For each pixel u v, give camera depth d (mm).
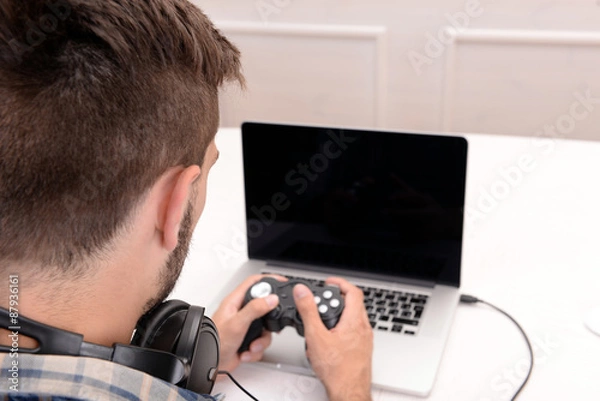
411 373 867
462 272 1098
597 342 915
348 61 2342
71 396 459
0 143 451
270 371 896
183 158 542
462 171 1014
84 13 470
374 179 1064
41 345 479
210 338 699
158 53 502
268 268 1133
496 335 941
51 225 474
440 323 960
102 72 472
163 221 548
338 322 879
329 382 830
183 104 529
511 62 2209
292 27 2318
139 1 493
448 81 2277
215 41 570
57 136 458
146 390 494
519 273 1082
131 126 487
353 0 2244
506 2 2123
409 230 1059
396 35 2262
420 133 1030
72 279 497
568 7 2076
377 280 1083
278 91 2455
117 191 494
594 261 1098
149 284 571
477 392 840
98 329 526
